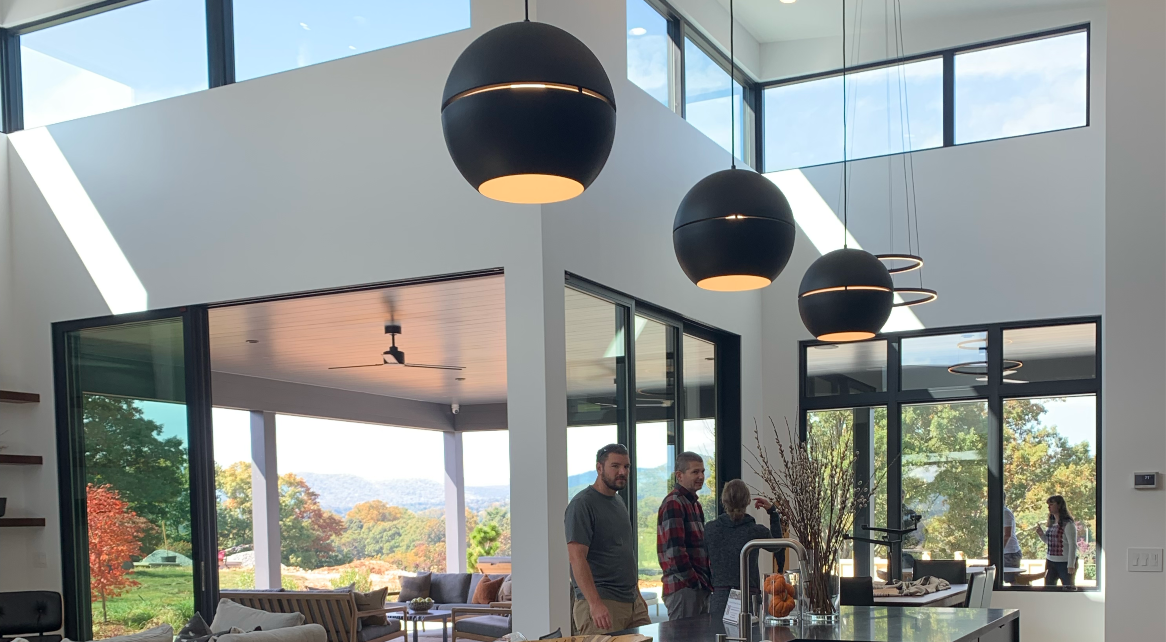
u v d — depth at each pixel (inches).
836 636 134.6
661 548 191.2
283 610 335.3
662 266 254.5
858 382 315.6
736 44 314.5
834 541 143.1
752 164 329.1
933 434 306.2
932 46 311.0
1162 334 237.5
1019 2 292.4
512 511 195.3
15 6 261.0
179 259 234.2
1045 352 292.7
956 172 305.0
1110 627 236.5
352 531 662.5
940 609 166.1
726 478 304.3
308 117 223.5
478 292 233.0
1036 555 289.6
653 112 253.9
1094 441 286.4
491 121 82.0
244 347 326.6
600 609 167.5
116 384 241.9
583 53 84.7
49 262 250.1
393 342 317.4
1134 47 244.8
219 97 233.6
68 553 242.7
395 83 215.0
